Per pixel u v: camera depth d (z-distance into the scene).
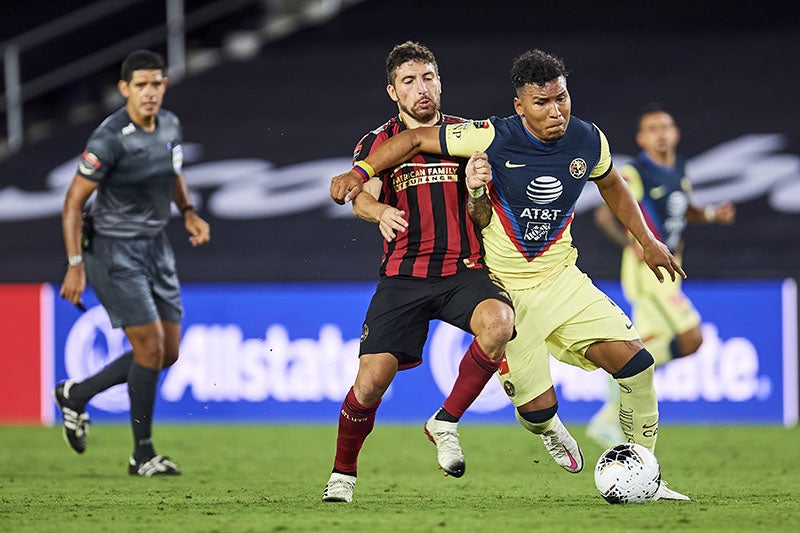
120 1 60.00
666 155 31.86
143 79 23.75
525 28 57.06
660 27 56.03
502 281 19.44
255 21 61.69
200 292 38.03
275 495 20.31
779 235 44.72
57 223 48.25
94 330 38.00
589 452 29.61
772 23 55.59
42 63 59.81
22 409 38.25
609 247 44.31
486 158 17.53
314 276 37.81
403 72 18.70
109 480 23.56
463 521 15.80
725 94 51.31
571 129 18.41
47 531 15.11
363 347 18.16
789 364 36.41
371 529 14.97
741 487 21.58
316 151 50.72
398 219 17.17
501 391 38.03
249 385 38.00
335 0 60.41
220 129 52.41
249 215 47.38
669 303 31.62
